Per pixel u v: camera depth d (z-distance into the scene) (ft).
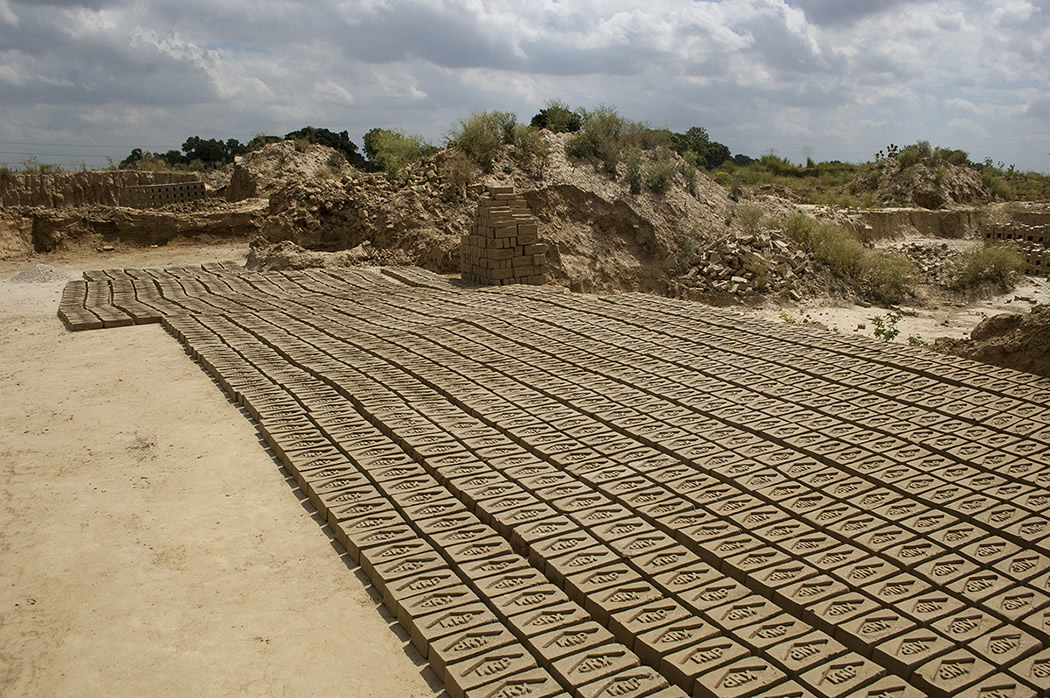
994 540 19.70
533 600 17.95
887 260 71.31
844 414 28.55
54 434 29.73
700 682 14.96
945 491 22.31
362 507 22.66
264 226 79.97
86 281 62.08
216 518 23.15
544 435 27.30
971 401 29.48
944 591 17.81
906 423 27.50
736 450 25.64
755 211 79.82
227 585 19.77
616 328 42.91
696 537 20.38
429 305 51.31
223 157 191.83
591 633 16.70
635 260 75.46
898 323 59.36
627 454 25.66
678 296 69.82
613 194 78.13
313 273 65.67
